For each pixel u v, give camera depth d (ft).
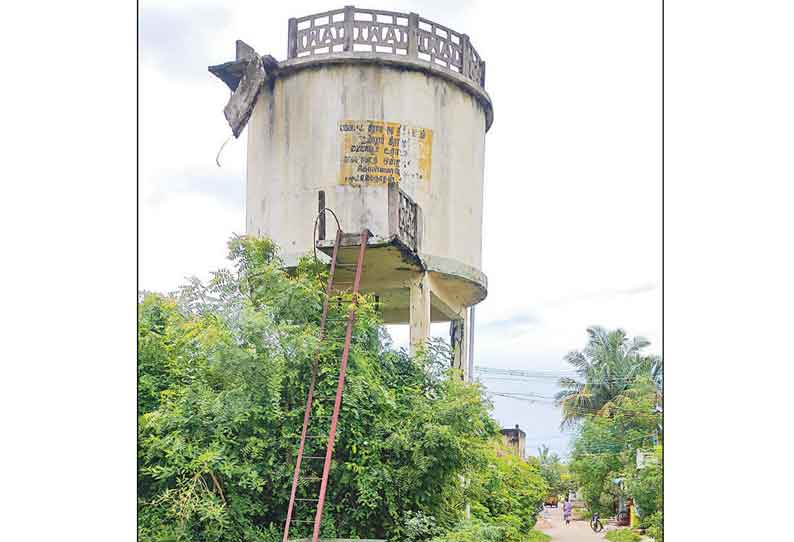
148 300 43.27
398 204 44.21
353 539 38.09
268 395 38.50
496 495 61.52
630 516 107.24
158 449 37.11
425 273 49.85
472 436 43.14
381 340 45.16
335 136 50.62
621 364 149.07
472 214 54.75
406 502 39.99
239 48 51.90
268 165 52.29
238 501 37.24
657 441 105.29
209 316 39.65
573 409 150.61
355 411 39.32
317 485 39.52
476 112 55.72
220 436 37.70
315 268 45.24
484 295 57.57
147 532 35.94
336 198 50.16
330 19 51.98
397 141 50.85
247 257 42.39
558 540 96.07
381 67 51.13
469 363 60.95
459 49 54.49
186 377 40.11
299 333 39.22
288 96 51.96
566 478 160.86
